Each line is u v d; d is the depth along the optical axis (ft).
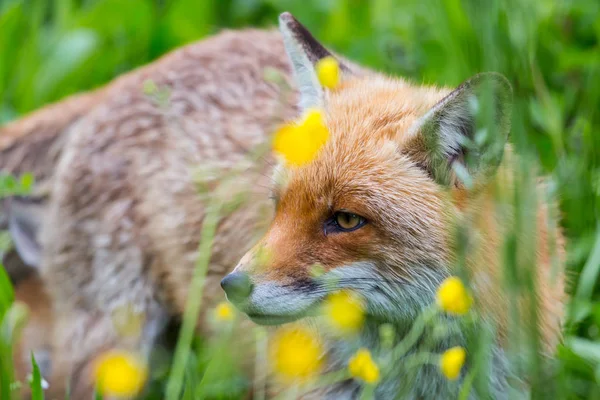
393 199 24.23
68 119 36.27
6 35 45.62
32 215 35.76
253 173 30.17
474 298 24.57
